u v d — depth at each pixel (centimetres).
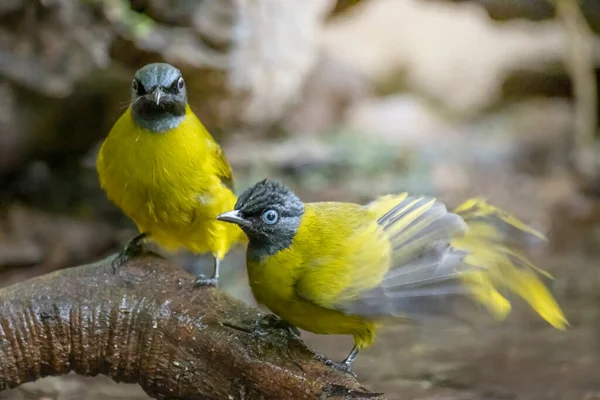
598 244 1609
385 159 2020
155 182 834
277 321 751
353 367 1059
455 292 663
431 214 711
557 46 2531
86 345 774
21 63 1419
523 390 984
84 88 1491
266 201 695
